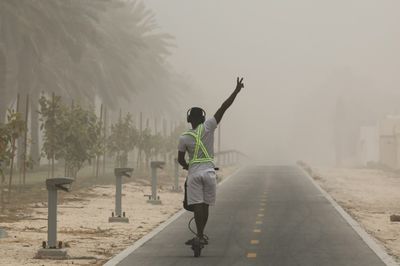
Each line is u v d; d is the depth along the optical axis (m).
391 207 54.31
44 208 48.84
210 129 26.45
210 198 26.53
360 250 28.97
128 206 51.72
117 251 29.50
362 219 43.62
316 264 25.53
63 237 33.59
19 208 47.94
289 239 32.41
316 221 40.31
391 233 36.75
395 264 25.48
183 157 26.62
